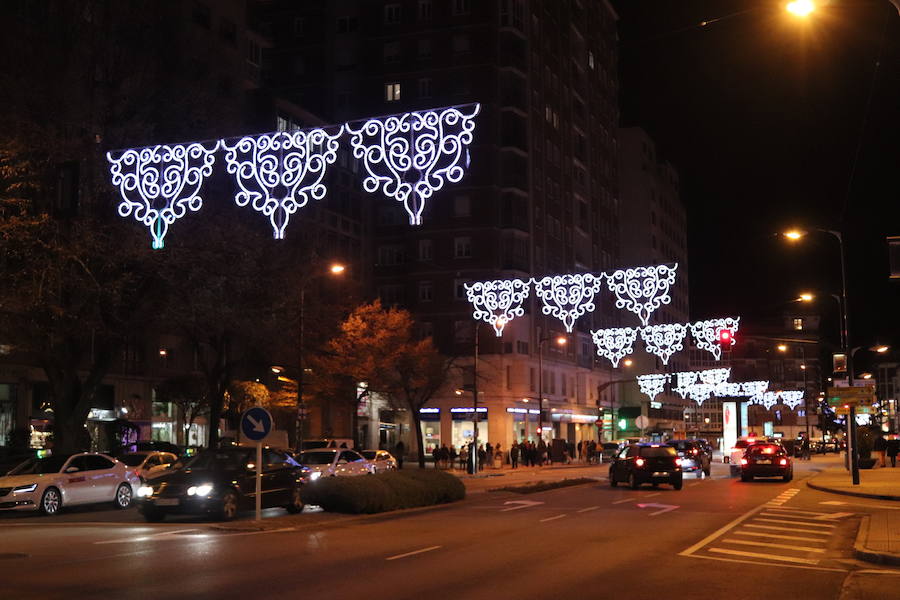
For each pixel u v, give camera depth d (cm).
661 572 1302
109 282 3044
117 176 2202
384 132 1928
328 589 1131
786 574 1293
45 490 2508
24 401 4497
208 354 5650
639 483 3447
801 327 13275
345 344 5466
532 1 7906
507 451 7119
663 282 3753
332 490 2302
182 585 1160
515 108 7519
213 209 3394
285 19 7919
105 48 3250
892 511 2297
